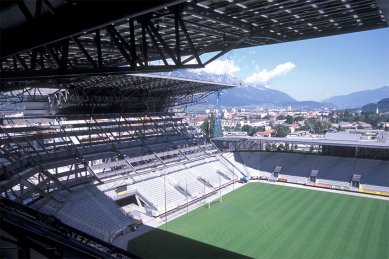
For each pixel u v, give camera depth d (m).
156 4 6.68
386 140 61.12
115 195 36.53
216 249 27.62
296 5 10.98
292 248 27.97
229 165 58.06
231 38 14.80
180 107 66.19
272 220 35.34
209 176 51.03
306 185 52.94
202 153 57.00
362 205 41.31
